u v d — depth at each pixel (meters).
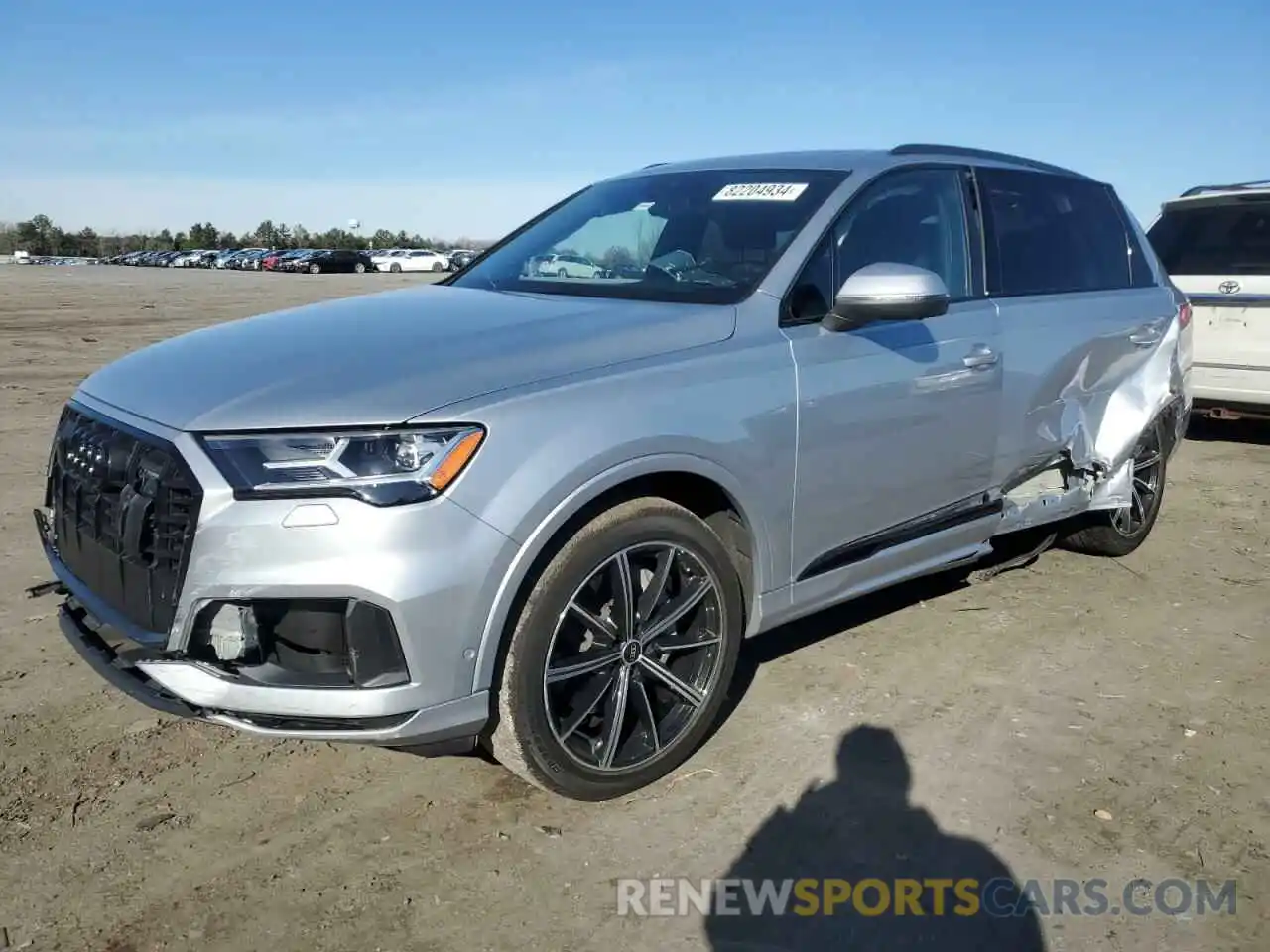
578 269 3.93
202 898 2.65
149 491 2.70
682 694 3.21
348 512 2.53
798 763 3.34
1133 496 5.32
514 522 2.67
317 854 2.84
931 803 3.13
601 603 3.03
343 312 3.53
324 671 2.62
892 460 3.71
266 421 2.60
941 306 3.33
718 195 4.00
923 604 4.73
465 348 2.95
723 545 3.28
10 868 2.75
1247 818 3.09
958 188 4.27
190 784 3.16
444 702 2.66
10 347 14.33
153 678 2.68
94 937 2.51
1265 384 7.72
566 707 2.99
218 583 2.54
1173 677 4.02
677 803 3.11
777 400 3.28
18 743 3.36
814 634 4.36
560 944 2.53
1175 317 5.36
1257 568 5.33
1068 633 4.44
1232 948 2.55
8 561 5.01
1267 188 7.87
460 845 2.90
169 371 3.05
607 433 2.84
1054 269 4.66
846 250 3.72
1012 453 4.27
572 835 2.95
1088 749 3.47
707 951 2.51
